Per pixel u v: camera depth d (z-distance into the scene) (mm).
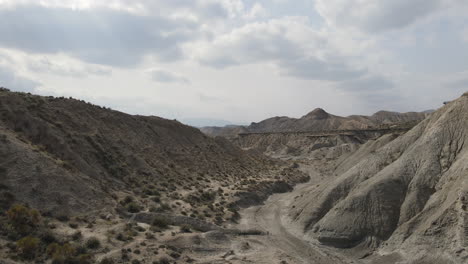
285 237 43750
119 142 65375
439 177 40156
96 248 32125
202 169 76375
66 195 40219
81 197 41656
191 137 95875
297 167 116562
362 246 37906
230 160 93562
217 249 37719
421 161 43188
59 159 47406
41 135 50625
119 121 75500
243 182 71625
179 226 43062
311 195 52312
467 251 29875
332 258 37188
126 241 34906
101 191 45469
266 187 70750
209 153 91188
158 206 47906
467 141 41875
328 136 169750
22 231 31297
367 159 50406
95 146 57375
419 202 38562
